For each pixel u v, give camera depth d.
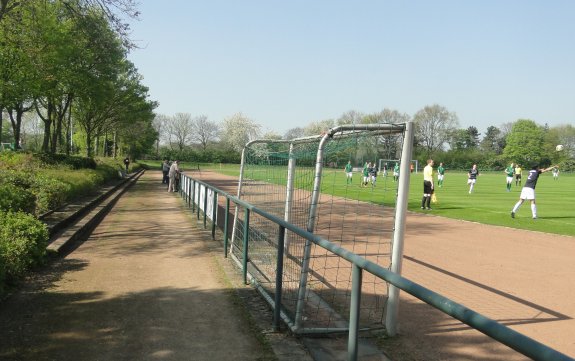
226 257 8.09
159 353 4.10
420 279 6.96
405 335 4.73
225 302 5.58
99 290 5.95
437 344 4.50
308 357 4.10
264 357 4.08
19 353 3.99
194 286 6.25
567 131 93.44
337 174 6.23
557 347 4.50
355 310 3.17
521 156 88.62
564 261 8.37
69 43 19.72
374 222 12.87
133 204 17.98
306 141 6.45
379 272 2.78
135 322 4.83
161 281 6.48
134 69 36.69
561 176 66.75
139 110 38.81
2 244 6.12
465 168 82.25
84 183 17.47
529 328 5.00
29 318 4.84
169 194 23.30
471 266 7.88
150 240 9.79
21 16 15.55
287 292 5.74
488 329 1.89
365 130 4.97
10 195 9.01
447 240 10.54
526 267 7.84
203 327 4.75
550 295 6.22
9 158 19.16
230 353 4.14
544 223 13.57
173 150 94.25
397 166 4.93
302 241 5.85
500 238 10.86
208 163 86.50
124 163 45.84
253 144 8.59
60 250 8.09
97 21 14.41
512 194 26.58
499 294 6.23
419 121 89.06
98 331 4.55
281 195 7.63
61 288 5.99
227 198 8.07
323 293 5.95
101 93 26.78
